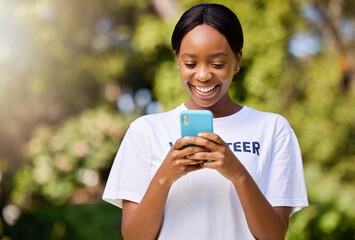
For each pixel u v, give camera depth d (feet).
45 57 32.91
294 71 32.53
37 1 28.09
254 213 7.17
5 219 26.78
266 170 7.88
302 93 33.81
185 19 7.50
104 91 46.44
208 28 7.38
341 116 34.81
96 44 42.09
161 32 33.06
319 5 37.42
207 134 6.90
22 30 27.32
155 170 7.84
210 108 8.13
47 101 39.70
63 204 39.01
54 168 39.01
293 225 23.17
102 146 40.14
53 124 42.37
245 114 8.14
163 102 31.24
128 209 7.95
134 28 43.21
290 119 32.53
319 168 33.65
